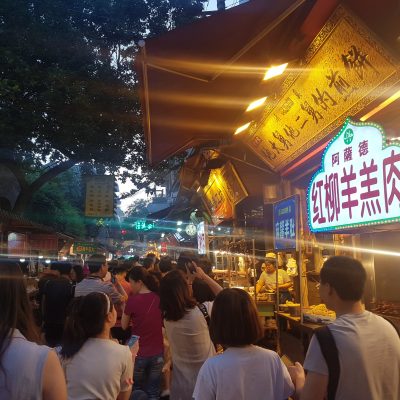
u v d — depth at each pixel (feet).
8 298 5.75
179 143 29.22
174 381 13.07
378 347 6.84
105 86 41.50
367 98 17.92
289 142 25.62
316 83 19.94
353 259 7.47
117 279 23.86
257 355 7.92
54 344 21.31
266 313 27.07
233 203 36.24
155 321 16.55
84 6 41.81
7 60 36.78
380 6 15.46
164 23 44.47
